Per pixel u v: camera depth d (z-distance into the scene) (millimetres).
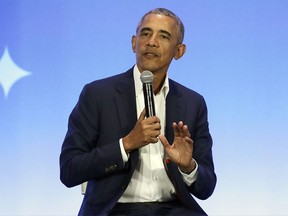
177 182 5238
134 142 4996
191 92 5629
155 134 4949
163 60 5293
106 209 5078
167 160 5246
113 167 5062
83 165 5082
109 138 5246
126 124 5262
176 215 5164
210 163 5484
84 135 5270
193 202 5297
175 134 5016
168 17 5340
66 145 5281
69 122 5402
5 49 6477
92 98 5336
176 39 5395
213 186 5434
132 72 5492
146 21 5324
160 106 5461
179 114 5438
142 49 5281
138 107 5383
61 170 5227
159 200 5281
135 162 5148
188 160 5035
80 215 5227
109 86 5395
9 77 6465
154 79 5391
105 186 5148
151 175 5277
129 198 5242
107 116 5281
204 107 5625
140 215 5121
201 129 5559
